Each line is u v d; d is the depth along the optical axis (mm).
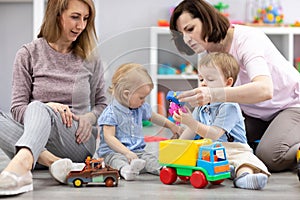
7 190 1456
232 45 1977
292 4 4430
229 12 4410
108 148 1847
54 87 1923
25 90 1921
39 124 1590
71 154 1859
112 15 4418
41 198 1457
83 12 1851
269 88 1757
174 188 1614
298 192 1561
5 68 4371
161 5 4426
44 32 1943
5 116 1791
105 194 1520
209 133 1726
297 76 2139
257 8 4254
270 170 1985
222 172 1628
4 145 1748
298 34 4172
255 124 2227
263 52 1921
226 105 1773
